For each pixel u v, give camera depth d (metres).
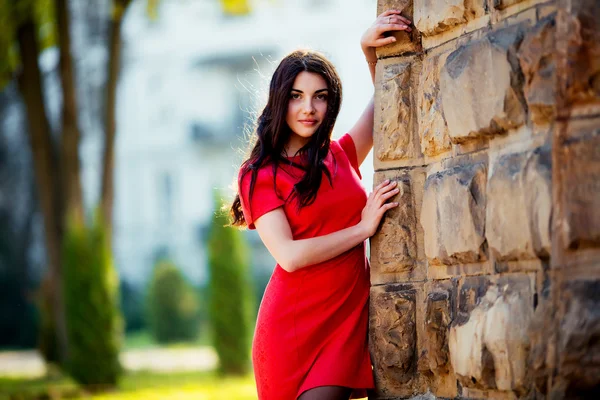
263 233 4.15
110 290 15.60
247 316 17.05
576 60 3.02
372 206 4.17
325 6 33.25
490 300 3.54
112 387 14.92
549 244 3.16
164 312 28.55
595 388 2.93
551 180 3.16
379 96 4.25
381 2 4.30
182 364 19.78
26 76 17.19
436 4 3.89
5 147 31.55
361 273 4.26
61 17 16.38
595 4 2.99
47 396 13.28
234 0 18.34
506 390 3.41
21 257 31.64
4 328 30.97
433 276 4.03
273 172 4.16
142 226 35.84
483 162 3.65
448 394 3.91
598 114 3.01
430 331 3.96
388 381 4.14
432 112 4.01
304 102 4.14
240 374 16.78
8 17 16.52
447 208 3.83
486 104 3.53
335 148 4.39
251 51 34.34
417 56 4.19
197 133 35.28
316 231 4.18
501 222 3.45
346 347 4.11
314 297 4.13
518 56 3.35
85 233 15.62
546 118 3.24
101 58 26.80
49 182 17.42
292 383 4.11
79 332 15.23
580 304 2.98
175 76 35.34
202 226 35.44
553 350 3.05
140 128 35.84
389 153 4.21
